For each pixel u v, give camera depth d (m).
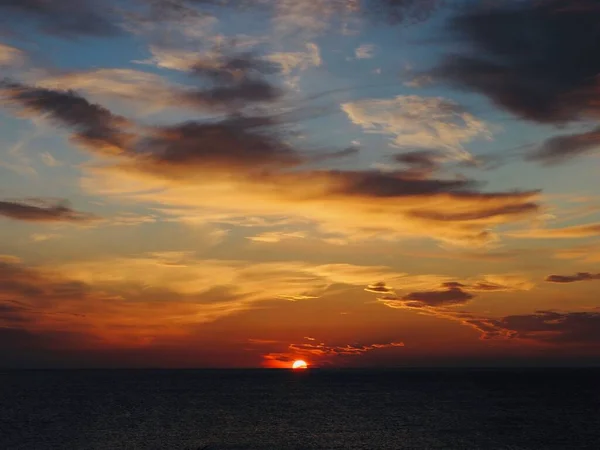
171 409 94.25
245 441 61.19
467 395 128.12
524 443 59.69
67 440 61.25
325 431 68.25
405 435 65.00
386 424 74.38
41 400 112.50
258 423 75.62
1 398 117.06
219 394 132.75
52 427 71.06
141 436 64.19
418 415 84.94
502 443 59.75
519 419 79.56
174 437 63.62
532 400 112.25
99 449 56.12
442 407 97.62
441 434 65.56
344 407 98.19
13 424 73.81
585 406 98.69
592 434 65.56
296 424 74.44
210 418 80.94
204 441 61.06
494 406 99.75
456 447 57.59
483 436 64.25
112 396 124.69
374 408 96.31
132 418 80.88
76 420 78.31
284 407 98.25
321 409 94.25
